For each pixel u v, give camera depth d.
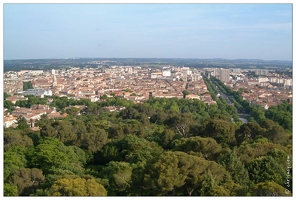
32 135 106.25
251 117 180.25
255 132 94.62
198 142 70.62
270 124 101.75
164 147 96.75
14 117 172.38
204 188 51.31
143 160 73.69
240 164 58.53
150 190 54.72
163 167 52.69
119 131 108.88
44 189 59.03
